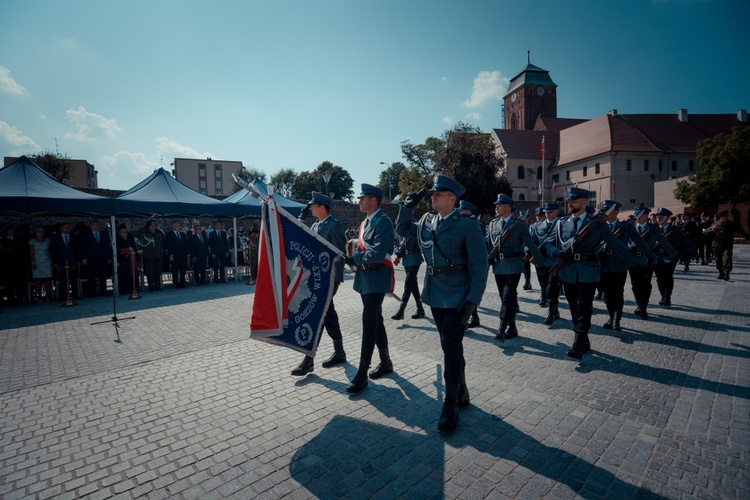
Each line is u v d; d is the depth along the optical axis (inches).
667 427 127.7
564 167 2401.6
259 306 145.5
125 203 416.8
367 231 159.2
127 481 104.9
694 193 1530.5
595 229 191.0
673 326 251.6
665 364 184.5
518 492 97.7
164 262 474.6
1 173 389.1
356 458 112.9
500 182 1401.3
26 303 376.5
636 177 2124.8
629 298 344.8
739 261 659.4
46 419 139.3
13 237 390.3
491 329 249.1
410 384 163.3
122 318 296.0
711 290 379.9
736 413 136.6
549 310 258.8
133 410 145.0
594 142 2250.2
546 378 168.9
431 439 121.9
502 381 165.8
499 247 229.0
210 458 114.3
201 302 362.9
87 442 124.2
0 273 350.9
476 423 131.0
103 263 415.5
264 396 154.3
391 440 121.7
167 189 481.4
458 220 132.6
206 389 162.1
